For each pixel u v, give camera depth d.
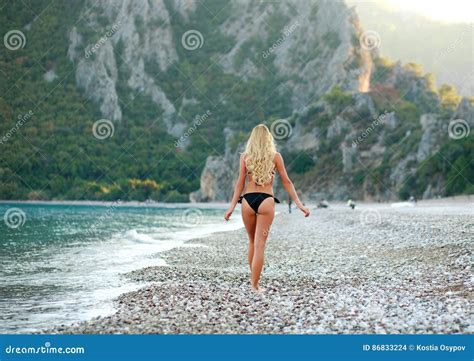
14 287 11.54
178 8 183.00
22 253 20.12
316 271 12.19
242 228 36.56
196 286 10.16
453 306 7.20
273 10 181.62
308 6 176.00
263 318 7.20
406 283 9.50
